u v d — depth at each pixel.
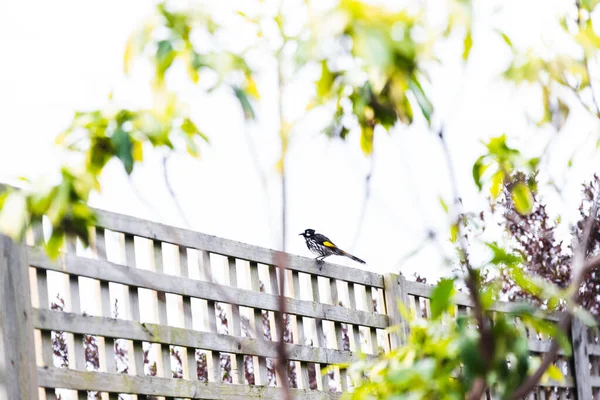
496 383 2.62
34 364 5.91
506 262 2.37
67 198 2.62
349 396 3.27
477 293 2.25
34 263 6.13
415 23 2.10
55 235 2.80
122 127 2.58
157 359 6.98
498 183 3.03
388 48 2.02
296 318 8.46
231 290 7.64
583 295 10.62
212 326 7.43
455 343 2.63
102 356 6.59
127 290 6.82
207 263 7.47
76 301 6.41
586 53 2.53
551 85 2.56
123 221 6.80
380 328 9.48
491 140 2.90
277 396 7.97
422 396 2.71
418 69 2.16
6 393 5.69
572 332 11.29
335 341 8.89
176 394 6.98
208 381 7.30
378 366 3.13
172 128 2.55
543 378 3.08
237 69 2.34
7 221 2.58
